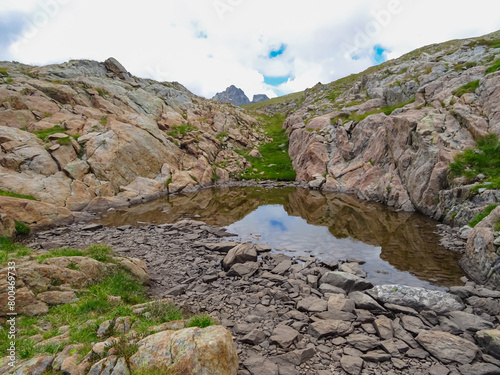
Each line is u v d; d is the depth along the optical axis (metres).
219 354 7.95
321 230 26.84
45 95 50.12
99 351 8.03
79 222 29.27
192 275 17.48
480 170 27.00
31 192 30.11
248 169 62.91
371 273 17.52
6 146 32.72
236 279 16.95
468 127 32.31
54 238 23.45
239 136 75.62
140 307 11.60
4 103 42.25
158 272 17.67
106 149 41.31
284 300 14.07
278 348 10.30
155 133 53.31
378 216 30.98
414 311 12.72
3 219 22.11
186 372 7.39
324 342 10.72
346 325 11.50
